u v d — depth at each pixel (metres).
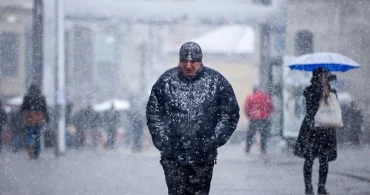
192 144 17.33
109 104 72.75
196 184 17.58
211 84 17.52
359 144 60.44
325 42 81.81
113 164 42.38
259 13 65.38
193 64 17.45
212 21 66.56
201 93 17.47
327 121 27.06
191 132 17.34
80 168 39.16
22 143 58.16
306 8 82.06
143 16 66.44
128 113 73.50
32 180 32.16
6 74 110.31
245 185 30.66
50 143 58.09
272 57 65.19
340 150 52.69
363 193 27.73
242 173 36.31
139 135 63.16
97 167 39.88
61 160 46.28
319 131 27.27
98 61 127.88
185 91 17.48
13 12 109.19
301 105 52.38
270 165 41.25
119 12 66.06
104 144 67.38
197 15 66.25
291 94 52.47
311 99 27.36
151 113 17.70
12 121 60.16
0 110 63.62
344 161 41.72
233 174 35.78
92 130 70.25
